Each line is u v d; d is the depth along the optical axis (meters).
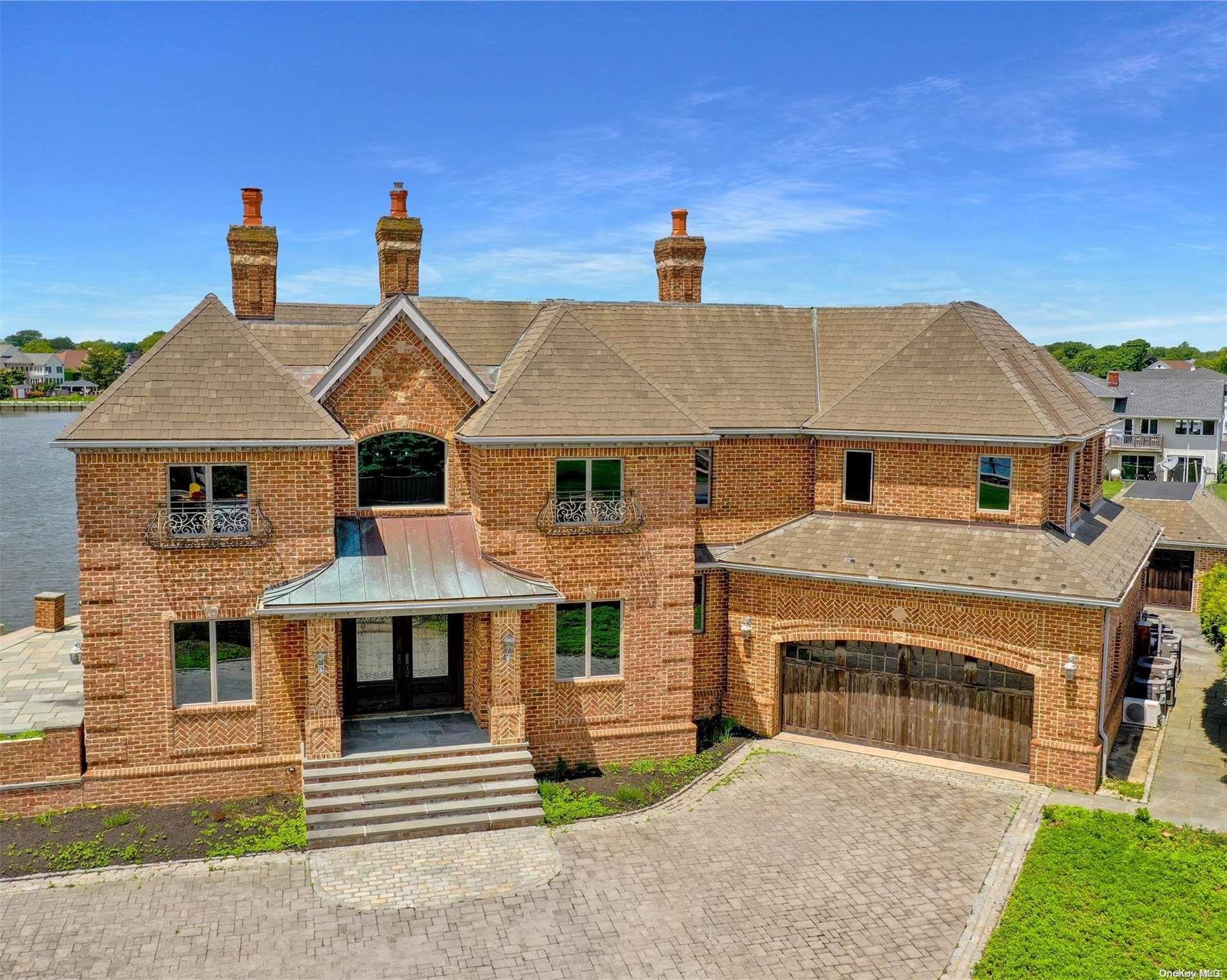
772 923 14.61
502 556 19.72
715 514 22.84
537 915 14.78
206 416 18.06
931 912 14.95
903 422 21.94
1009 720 19.97
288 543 18.59
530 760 18.86
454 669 21.02
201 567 18.20
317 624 18.03
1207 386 80.50
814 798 18.94
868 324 25.56
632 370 21.09
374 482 20.53
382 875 15.87
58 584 46.59
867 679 21.30
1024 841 17.22
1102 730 19.78
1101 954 13.57
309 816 17.11
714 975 13.39
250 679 18.75
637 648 20.73
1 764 17.53
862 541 21.73
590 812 18.25
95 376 198.50
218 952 13.69
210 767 18.44
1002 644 19.58
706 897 15.33
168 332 19.06
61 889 15.26
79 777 17.94
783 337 25.64
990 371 22.09
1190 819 18.12
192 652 18.45
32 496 75.06
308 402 18.81
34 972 13.14
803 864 16.39
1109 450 80.44
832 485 23.00
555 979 13.25
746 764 20.61
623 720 20.80
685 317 25.31
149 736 18.25
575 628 20.53
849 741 21.58
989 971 13.27
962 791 19.23
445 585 18.83
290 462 18.45
